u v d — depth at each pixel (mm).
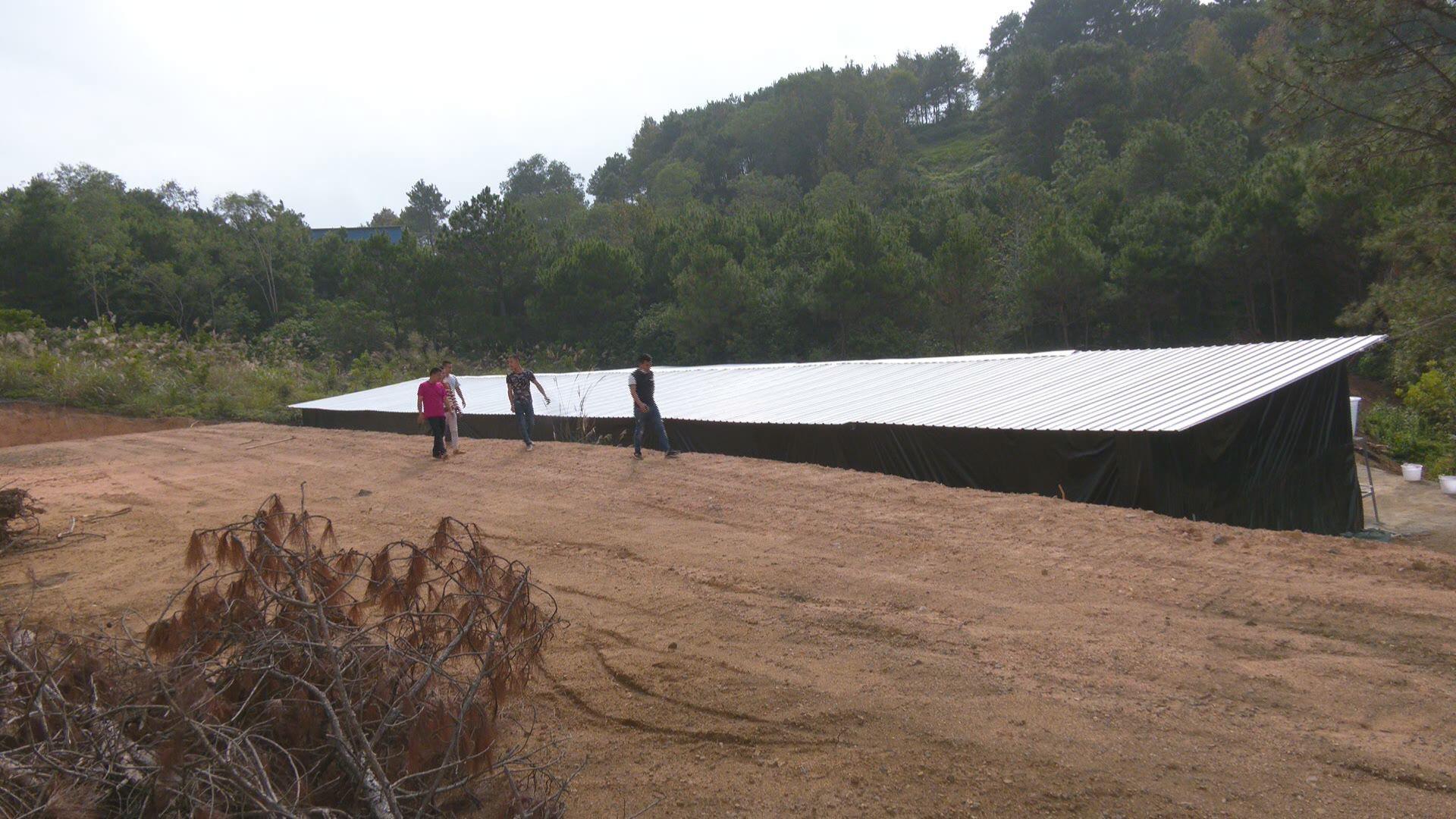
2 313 38750
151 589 8195
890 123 129500
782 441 14992
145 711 3494
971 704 5051
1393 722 4559
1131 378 14156
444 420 16219
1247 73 21875
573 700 5543
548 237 71562
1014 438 11766
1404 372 24188
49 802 3064
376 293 47656
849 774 4461
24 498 10672
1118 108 84375
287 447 19281
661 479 12250
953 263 36719
